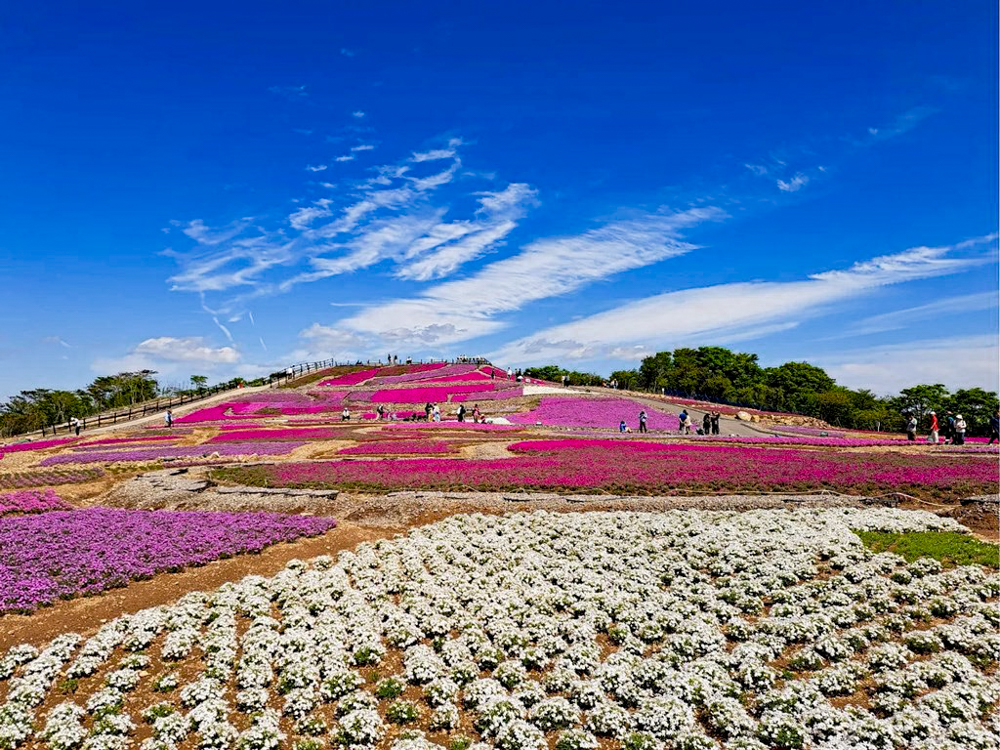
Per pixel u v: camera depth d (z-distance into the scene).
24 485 33.44
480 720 12.05
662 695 12.55
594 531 22.28
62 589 18.12
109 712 12.53
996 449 37.84
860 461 32.12
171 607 16.94
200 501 28.27
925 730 10.90
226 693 13.37
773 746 11.17
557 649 14.65
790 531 21.17
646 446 40.06
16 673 14.09
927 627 14.88
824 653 14.09
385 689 13.19
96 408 119.12
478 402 72.19
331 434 50.75
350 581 19.16
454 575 18.81
